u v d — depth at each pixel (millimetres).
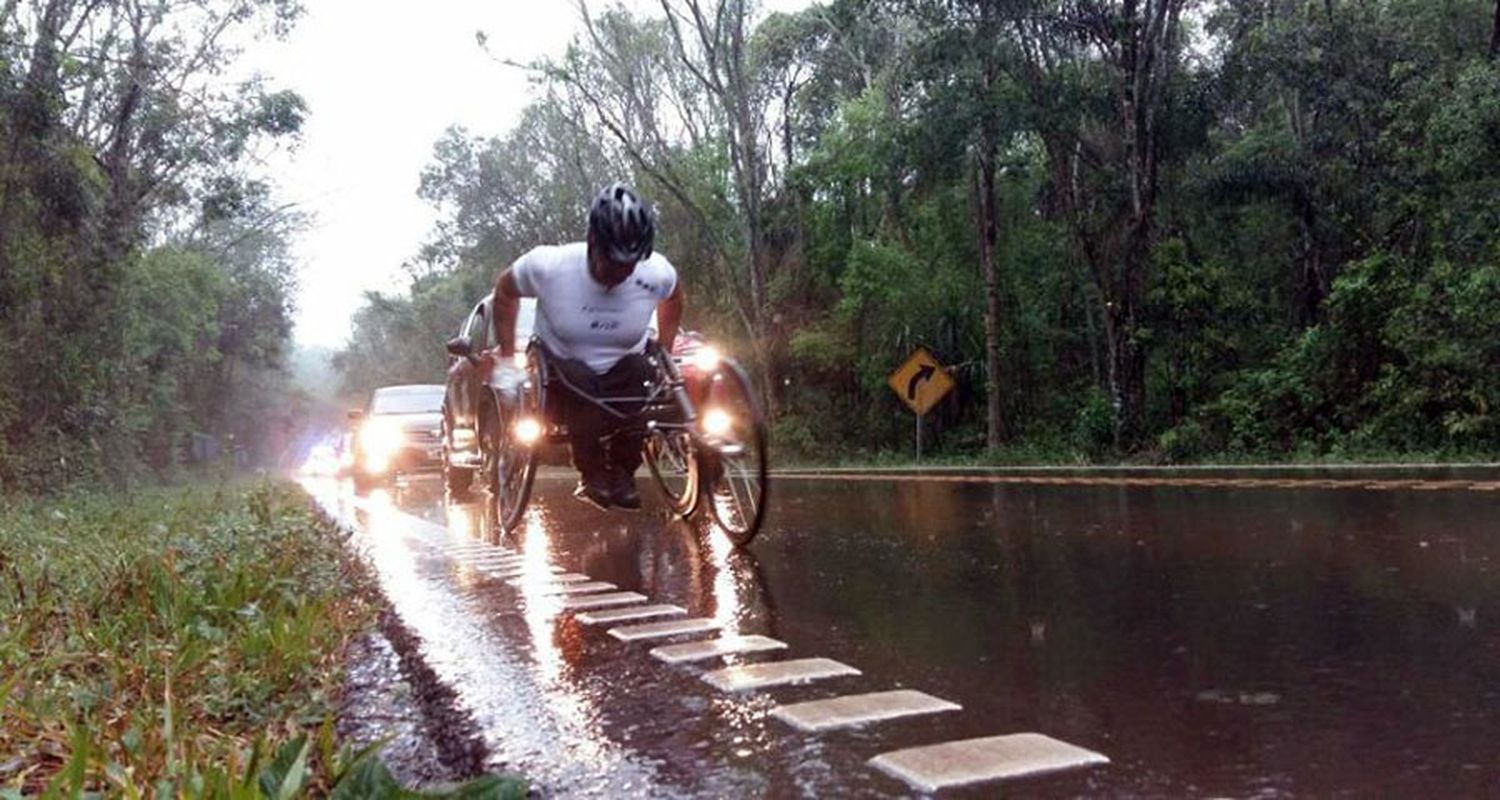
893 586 4711
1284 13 20016
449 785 2225
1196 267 19078
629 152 26375
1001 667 3191
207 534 6836
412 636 4059
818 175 25906
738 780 2273
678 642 3771
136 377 27125
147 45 21812
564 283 5785
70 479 18438
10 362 17781
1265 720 2557
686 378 6324
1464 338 14711
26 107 16422
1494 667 2926
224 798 2109
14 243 16953
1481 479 8758
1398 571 4445
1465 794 2051
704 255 28688
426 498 13367
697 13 25375
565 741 2637
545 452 7074
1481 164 15094
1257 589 4207
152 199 25297
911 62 19719
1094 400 20297
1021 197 24359
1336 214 19219
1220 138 22516
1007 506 8141
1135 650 3316
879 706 2789
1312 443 16328
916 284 24156
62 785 2256
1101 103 19203
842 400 27281
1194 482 9781
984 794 2133
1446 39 18531
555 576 5504
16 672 3223
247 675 3418
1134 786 2156
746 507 6246
